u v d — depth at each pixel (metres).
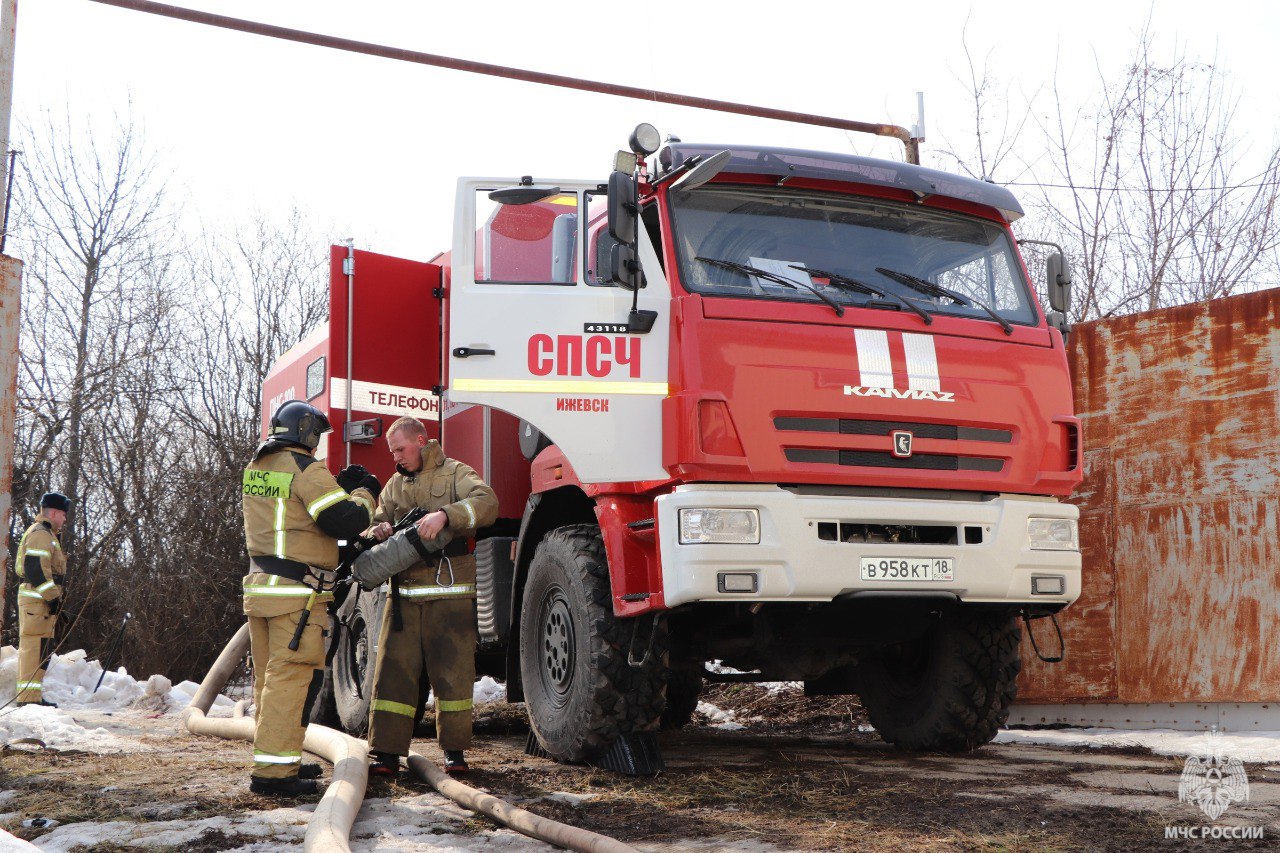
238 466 20.97
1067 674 8.22
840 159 6.23
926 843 4.15
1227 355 7.66
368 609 7.75
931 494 5.80
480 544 7.24
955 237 6.41
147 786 5.49
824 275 5.94
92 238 21.83
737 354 5.54
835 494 5.64
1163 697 7.72
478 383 5.75
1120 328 8.20
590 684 5.72
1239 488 7.53
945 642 6.72
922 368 5.80
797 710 9.73
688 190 5.98
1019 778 5.64
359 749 5.57
